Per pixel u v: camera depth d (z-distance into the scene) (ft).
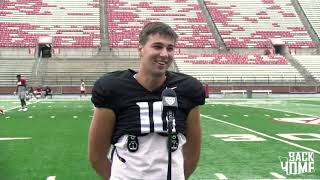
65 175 26.30
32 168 28.40
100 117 9.12
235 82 132.67
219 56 144.66
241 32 159.02
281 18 166.91
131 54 146.61
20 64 134.82
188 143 9.69
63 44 145.18
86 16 158.71
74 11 160.45
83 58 139.13
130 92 9.00
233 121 57.82
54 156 32.71
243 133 45.73
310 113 69.62
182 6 168.66
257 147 36.58
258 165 29.17
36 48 143.54
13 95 124.77
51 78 130.31
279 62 142.72
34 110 76.69
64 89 128.77
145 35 8.87
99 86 9.11
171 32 8.91
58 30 151.33
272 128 50.08
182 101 9.18
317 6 173.17
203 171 27.32
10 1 161.48
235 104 91.66
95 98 9.11
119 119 9.02
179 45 149.79
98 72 133.80
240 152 34.17
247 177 25.77
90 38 149.07
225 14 166.71
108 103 9.04
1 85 126.82
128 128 8.80
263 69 138.62
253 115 66.33
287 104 91.25
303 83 134.51
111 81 9.09
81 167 28.55
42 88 120.57
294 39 157.79
